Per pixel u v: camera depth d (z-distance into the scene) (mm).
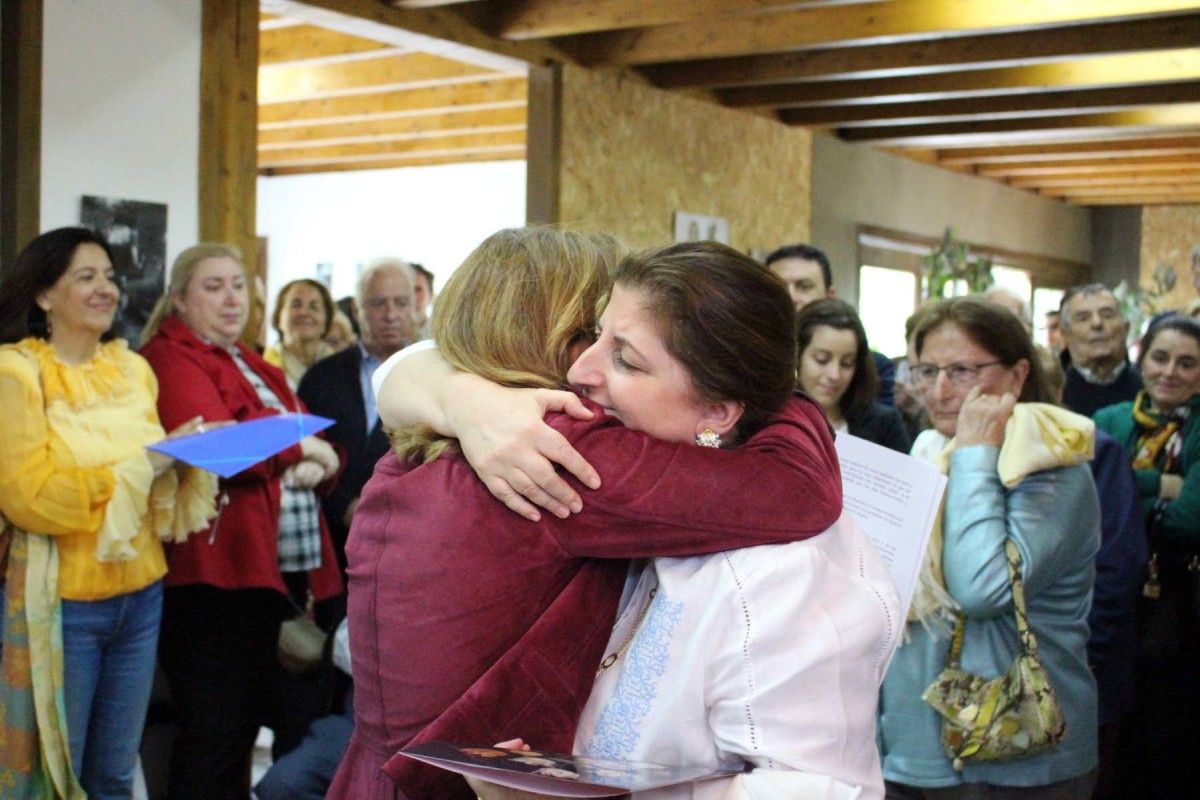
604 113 5539
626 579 1080
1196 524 2777
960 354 1979
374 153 8594
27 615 2494
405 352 1237
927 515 1498
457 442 1071
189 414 2852
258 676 3049
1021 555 1776
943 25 4582
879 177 7984
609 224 5602
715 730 952
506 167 8633
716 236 6367
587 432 1007
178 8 3709
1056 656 1857
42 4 3359
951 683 1812
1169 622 2818
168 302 3102
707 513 962
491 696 965
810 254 3561
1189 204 11070
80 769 2686
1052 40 5008
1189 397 3066
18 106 3328
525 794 962
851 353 2703
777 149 6883
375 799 1042
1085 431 1833
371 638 1058
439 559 1005
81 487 2492
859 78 6066
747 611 943
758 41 4957
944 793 1834
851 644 943
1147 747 2850
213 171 3812
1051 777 1815
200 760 2938
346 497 3551
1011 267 10141
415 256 9078
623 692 1001
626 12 4590
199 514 2797
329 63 6340
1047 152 8352
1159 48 4809
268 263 9828
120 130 3576
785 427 1046
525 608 998
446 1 4406
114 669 2689
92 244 2650
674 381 1020
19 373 2480
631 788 852
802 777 898
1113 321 4012
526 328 1106
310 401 3721
